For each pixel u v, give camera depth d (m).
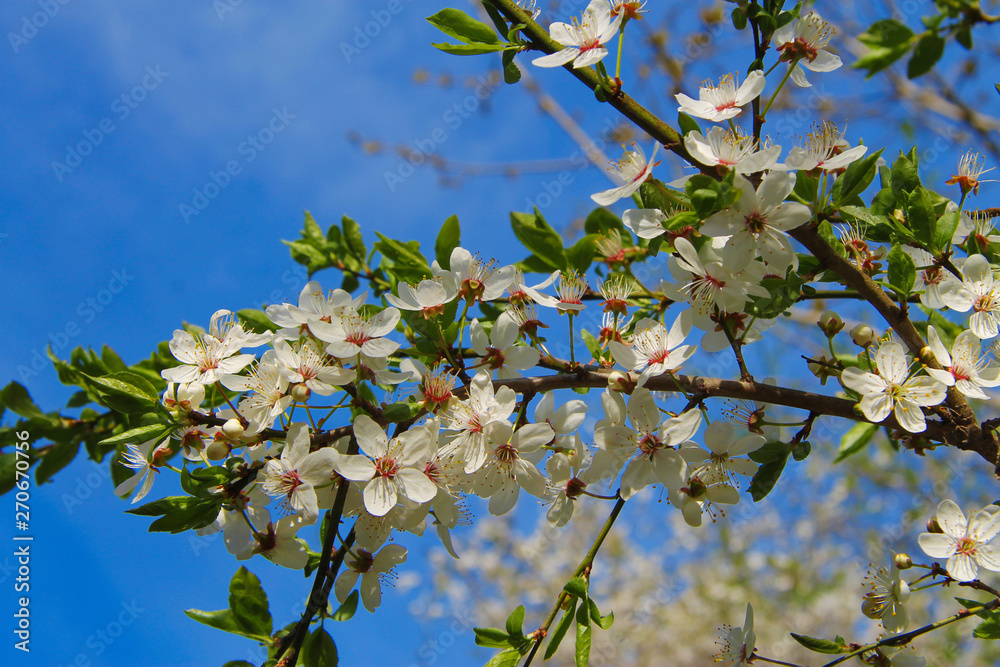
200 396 0.53
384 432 0.52
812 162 0.52
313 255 0.65
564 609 0.52
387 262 0.64
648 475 0.53
